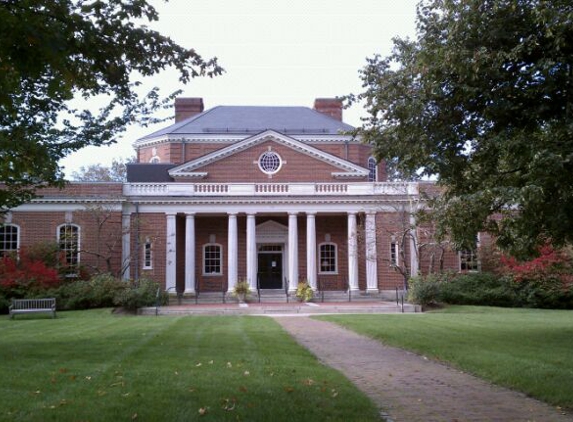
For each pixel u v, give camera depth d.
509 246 15.57
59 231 35.25
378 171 46.47
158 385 8.72
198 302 35.25
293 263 37.53
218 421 6.79
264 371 10.20
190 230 37.09
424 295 30.66
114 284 31.12
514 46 11.95
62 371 9.87
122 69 9.35
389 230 36.72
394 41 14.50
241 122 46.75
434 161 12.50
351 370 11.34
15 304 26.81
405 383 9.98
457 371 11.20
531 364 11.02
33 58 7.51
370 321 21.08
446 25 12.77
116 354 12.16
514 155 11.86
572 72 11.28
